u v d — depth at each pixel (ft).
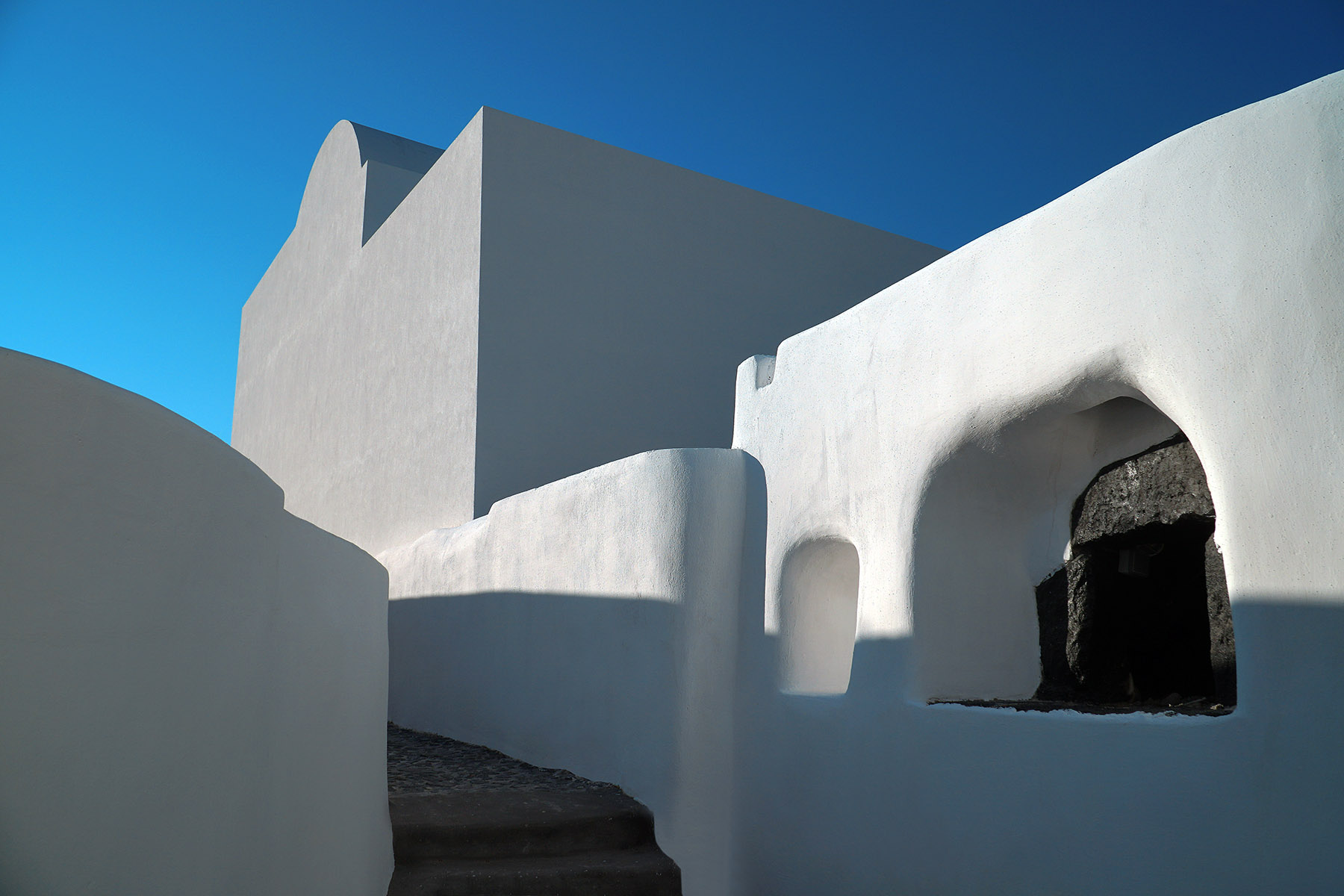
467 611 27.55
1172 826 10.14
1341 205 9.44
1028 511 14.51
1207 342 10.49
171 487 6.81
